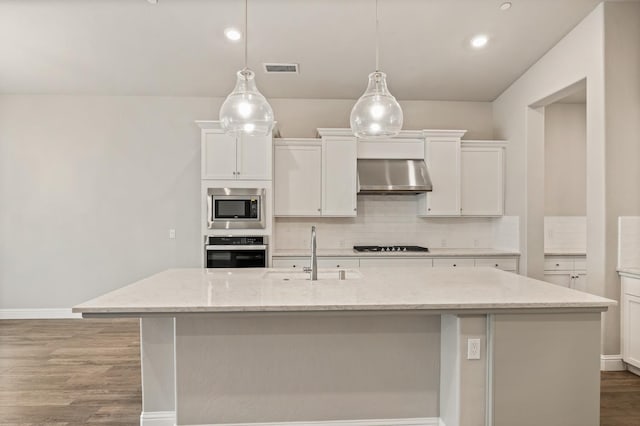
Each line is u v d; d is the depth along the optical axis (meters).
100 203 4.97
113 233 4.98
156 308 1.87
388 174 4.71
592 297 2.11
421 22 3.57
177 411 2.30
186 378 2.30
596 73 3.39
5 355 3.72
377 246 5.06
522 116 4.52
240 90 2.51
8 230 4.90
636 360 3.15
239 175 4.45
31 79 4.55
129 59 4.16
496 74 4.50
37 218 4.92
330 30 3.67
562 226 5.07
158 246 5.01
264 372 2.33
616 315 3.31
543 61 4.12
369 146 4.80
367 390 2.38
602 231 3.32
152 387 2.40
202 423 2.32
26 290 4.92
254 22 3.56
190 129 5.02
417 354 2.39
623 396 2.86
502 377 2.07
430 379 2.40
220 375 2.31
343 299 2.03
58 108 4.92
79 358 3.64
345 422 2.37
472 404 2.12
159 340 2.40
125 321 4.83
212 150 4.43
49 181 4.92
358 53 4.06
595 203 3.39
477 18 3.54
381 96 2.51
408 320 2.38
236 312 1.92
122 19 3.52
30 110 4.90
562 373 2.08
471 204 4.84
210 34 3.73
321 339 2.35
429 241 5.18
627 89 3.31
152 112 4.99
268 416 2.34
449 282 2.54
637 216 3.31
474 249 5.07
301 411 2.35
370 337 2.37
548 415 2.09
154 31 3.69
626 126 3.31
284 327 2.33
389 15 3.47
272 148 4.55
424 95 5.04
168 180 5.01
